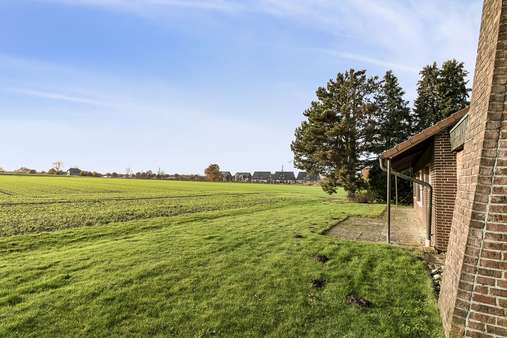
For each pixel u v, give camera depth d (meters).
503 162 3.53
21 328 4.44
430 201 9.34
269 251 8.36
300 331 4.32
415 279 6.25
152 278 6.32
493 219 3.53
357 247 8.82
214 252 8.31
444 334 4.04
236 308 4.98
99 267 7.09
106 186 49.78
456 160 8.55
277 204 25.81
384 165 9.96
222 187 58.19
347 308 4.96
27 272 6.84
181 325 4.49
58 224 14.20
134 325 4.50
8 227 13.26
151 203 25.50
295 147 31.77
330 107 28.97
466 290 3.61
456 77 28.64
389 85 30.50
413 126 29.92
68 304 5.16
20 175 84.12
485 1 4.31
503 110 3.58
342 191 49.06
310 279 6.22
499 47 3.65
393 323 4.47
